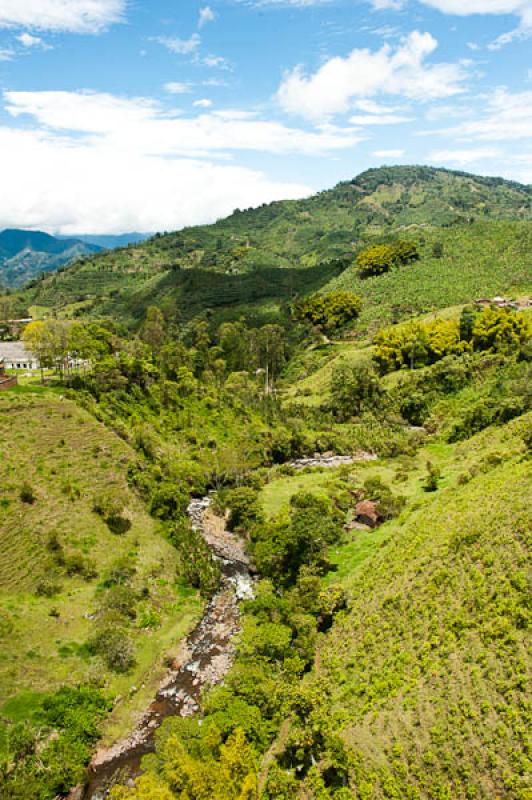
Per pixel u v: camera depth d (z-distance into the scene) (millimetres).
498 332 144250
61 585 70062
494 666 45438
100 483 89500
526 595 49312
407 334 159750
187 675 60719
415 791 40125
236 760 40844
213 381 156875
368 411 148750
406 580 61625
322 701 50469
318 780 43000
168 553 83562
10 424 90188
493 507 65125
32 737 48000
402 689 48219
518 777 37406
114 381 116438
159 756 45625
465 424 119062
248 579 80188
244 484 108625
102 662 59500
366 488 97625
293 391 172625
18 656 57625
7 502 76688
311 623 61938
